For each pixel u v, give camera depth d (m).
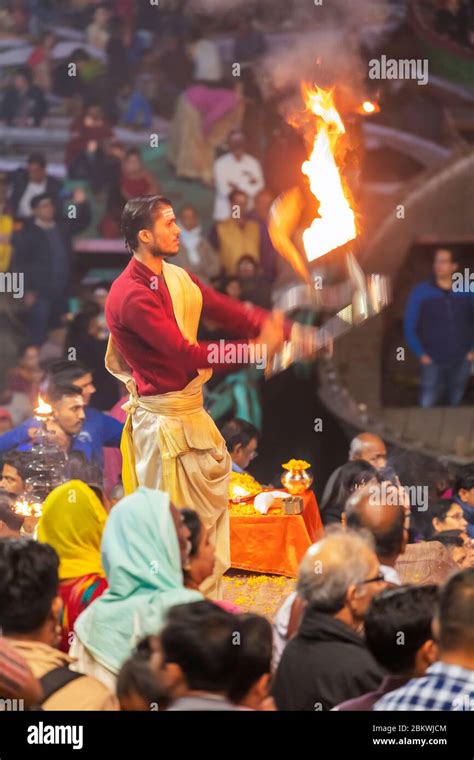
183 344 12.29
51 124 32.44
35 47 32.69
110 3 32.75
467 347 33.47
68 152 32.31
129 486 12.92
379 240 33.69
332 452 32.16
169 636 7.30
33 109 32.44
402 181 33.78
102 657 9.03
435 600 7.97
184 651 7.24
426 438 32.78
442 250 33.69
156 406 12.56
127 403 12.82
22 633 8.06
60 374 17.41
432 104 33.78
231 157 32.59
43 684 7.82
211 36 33.03
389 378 33.28
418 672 7.97
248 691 7.50
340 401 32.34
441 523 15.32
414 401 33.31
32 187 31.75
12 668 7.53
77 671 8.28
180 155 32.69
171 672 7.33
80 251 31.78
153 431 12.57
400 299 33.84
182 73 32.97
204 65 32.97
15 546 8.12
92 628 9.16
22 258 31.22
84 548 10.47
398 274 33.88
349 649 8.56
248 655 7.40
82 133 32.44
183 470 12.64
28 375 30.52
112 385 29.56
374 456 16.77
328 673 8.46
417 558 13.77
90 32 32.84
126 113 32.81
